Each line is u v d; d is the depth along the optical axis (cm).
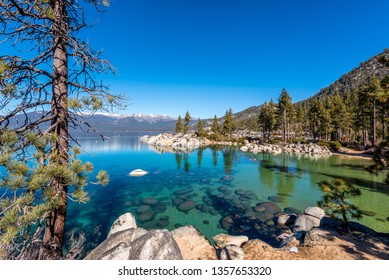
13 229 266
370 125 4503
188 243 805
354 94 5766
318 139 6303
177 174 2583
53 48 461
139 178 2388
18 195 312
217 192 1878
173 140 6969
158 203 1612
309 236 793
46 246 425
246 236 1021
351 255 641
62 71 475
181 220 1326
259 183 2156
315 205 1552
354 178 2191
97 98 411
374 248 692
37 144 349
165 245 543
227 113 7988
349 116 5031
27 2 362
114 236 666
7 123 365
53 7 435
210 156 4075
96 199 1695
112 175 2527
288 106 5753
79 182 373
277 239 1074
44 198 339
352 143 4881
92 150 5106
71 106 377
